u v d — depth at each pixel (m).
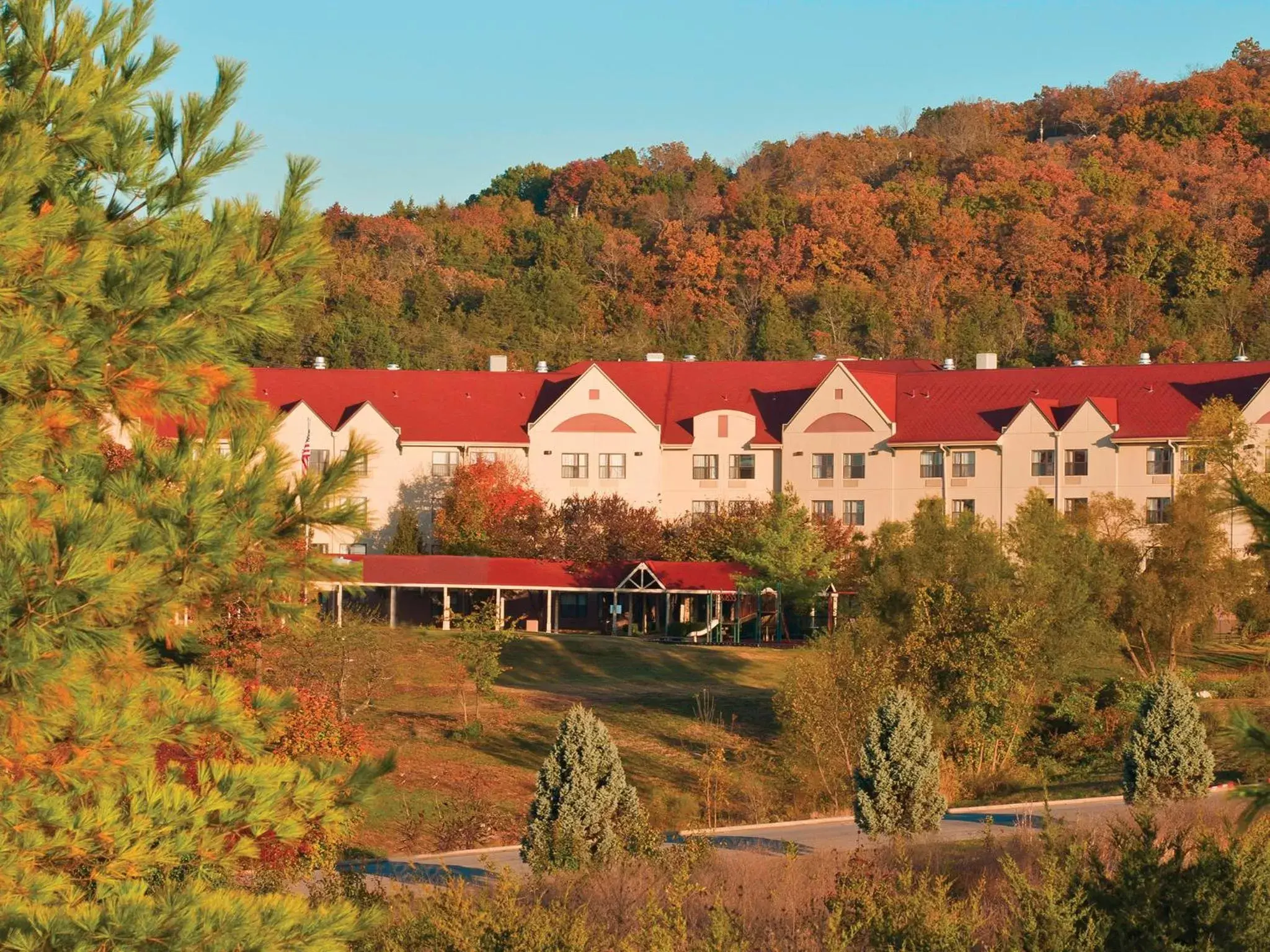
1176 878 30.84
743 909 41.22
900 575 99.19
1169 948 29.28
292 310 27.67
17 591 21.02
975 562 98.75
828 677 83.50
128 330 25.27
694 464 159.75
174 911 21.39
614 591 142.50
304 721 64.69
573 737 55.91
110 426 26.50
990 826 57.75
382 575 141.12
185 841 23.17
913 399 158.88
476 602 150.38
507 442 157.62
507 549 147.88
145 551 23.61
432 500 157.50
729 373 168.25
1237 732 24.25
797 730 84.69
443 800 82.38
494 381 165.88
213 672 25.72
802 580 136.50
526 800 84.94
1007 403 155.50
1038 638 89.81
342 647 89.62
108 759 23.55
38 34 26.80
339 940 23.25
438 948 32.66
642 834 54.50
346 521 25.86
